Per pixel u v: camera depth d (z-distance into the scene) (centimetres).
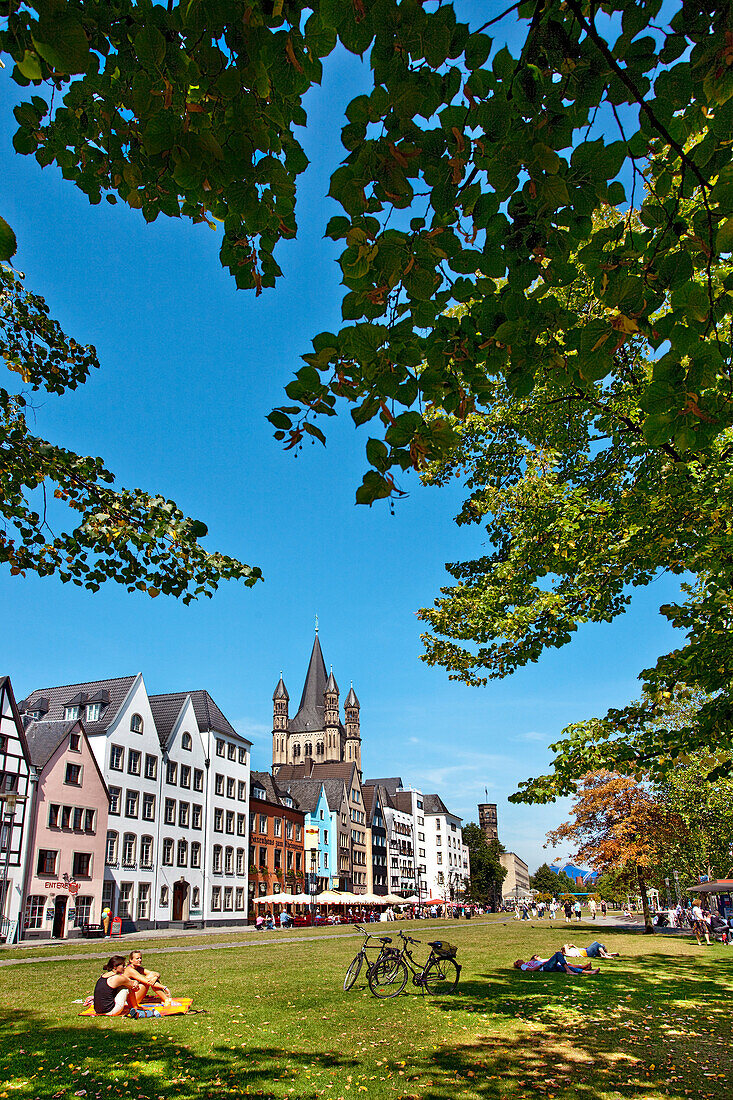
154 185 359
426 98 296
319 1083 670
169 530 674
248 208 335
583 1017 1014
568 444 1085
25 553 697
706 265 344
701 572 875
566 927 4297
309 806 6512
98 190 386
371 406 362
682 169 326
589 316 739
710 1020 989
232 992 1286
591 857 3575
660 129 310
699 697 1235
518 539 1073
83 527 664
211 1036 880
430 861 10288
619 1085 662
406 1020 991
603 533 925
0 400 720
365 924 4834
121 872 3703
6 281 741
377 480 372
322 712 12006
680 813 2948
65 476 680
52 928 3147
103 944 2788
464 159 299
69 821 3344
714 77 293
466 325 361
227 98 285
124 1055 776
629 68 300
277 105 307
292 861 5972
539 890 13950
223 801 4825
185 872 4288
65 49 259
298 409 375
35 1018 1015
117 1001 1041
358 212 306
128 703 3975
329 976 1558
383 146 287
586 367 368
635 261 338
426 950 2389
